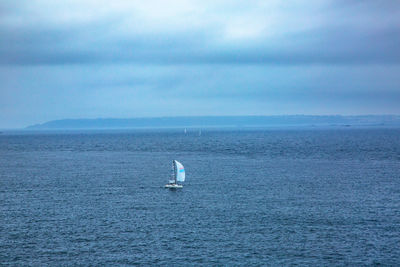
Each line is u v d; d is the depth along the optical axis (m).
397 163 191.62
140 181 145.12
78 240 79.81
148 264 69.12
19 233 83.94
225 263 69.56
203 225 88.50
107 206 105.94
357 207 103.50
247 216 95.25
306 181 142.00
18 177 156.88
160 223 90.19
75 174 164.38
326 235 81.94
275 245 76.88
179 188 130.50
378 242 78.25
